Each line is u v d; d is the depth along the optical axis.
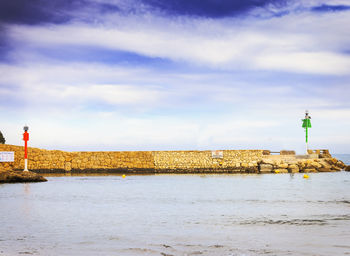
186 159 61.41
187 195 33.22
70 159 60.91
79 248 15.19
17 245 15.66
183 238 16.83
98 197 31.89
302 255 14.11
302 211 24.03
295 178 51.44
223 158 61.28
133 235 17.42
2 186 41.50
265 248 15.09
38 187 40.31
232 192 35.31
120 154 61.53
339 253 14.29
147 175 57.69
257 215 22.69
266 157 63.16
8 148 57.94
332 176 54.88
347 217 21.69
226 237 16.97
